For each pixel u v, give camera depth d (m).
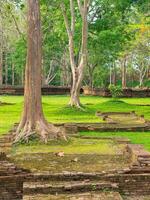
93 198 8.02
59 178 9.29
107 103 32.09
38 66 14.87
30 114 14.59
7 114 26.61
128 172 9.62
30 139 14.10
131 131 18.73
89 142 14.31
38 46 14.95
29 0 14.98
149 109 30.20
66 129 17.88
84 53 27.70
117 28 35.44
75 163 10.85
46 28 42.41
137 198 8.96
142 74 67.62
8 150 12.84
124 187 9.27
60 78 66.94
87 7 27.28
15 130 16.02
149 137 16.84
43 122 14.55
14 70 64.75
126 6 28.53
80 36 35.91
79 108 27.11
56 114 26.08
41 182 9.02
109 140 14.76
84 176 9.32
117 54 46.47
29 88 14.74
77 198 8.04
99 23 34.78
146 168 9.74
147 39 47.44
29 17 14.99
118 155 11.85
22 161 11.07
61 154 11.98
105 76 64.06
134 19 40.06
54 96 48.66
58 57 51.41
